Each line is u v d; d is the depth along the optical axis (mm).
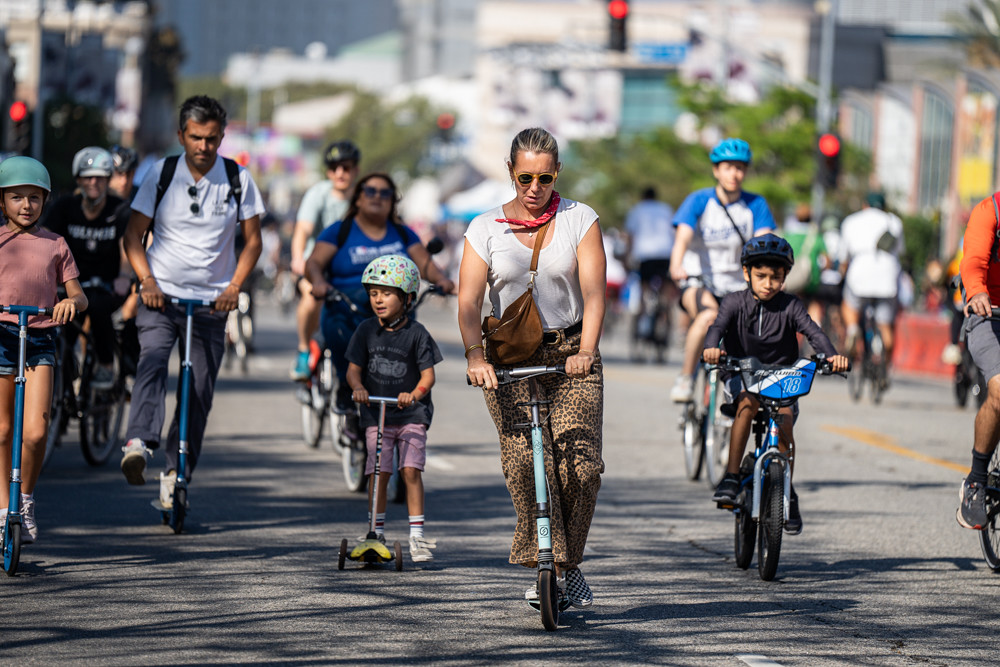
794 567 22172
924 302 113562
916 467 33438
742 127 133000
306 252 34500
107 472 30062
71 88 127938
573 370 16984
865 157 139875
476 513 26422
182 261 24312
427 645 16828
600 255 17719
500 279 17812
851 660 16594
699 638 17484
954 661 16656
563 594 18422
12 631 16984
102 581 19812
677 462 33844
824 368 21688
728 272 30531
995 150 142750
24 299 20953
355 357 22656
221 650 16375
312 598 19188
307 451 34156
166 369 24031
